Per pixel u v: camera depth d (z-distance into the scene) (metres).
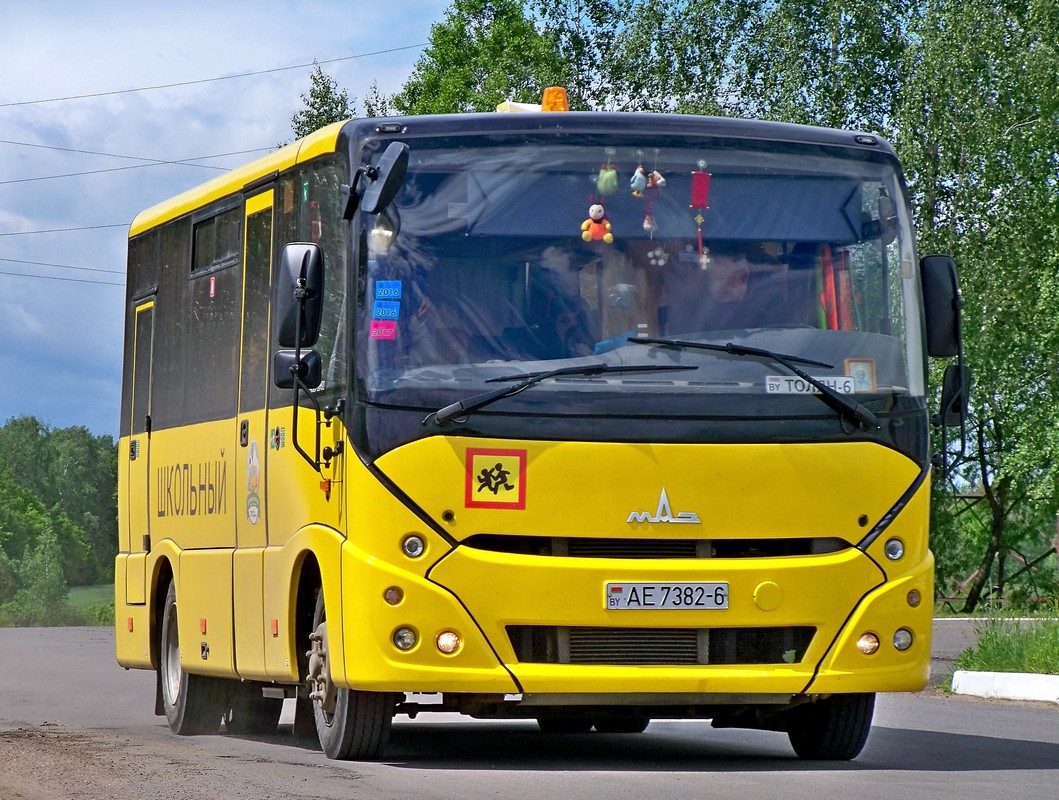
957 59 98.56
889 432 24.72
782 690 23.94
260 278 29.38
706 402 24.08
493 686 23.39
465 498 23.48
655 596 23.62
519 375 23.83
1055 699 40.88
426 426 23.62
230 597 30.06
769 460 24.12
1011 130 99.94
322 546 25.00
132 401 37.22
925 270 26.27
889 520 24.53
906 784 22.64
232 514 30.19
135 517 36.75
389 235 24.30
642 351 24.19
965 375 26.14
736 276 24.84
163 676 34.69
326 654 25.91
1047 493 103.12
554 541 23.80
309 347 24.89
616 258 24.58
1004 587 127.69
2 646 80.94
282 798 20.59
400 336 23.98
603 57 119.38
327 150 26.20
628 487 23.77
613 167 24.94
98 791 21.77
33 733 32.59
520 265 24.39
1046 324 100.25
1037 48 98.06
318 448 25.44
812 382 24.44
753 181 25.34
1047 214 100.25
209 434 31.64
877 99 106.00
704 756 28.02
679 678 23.67
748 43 111.62
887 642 24.39
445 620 23.41
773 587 23.89
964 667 46.19
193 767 24.75
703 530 23.91
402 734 33.41
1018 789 22.30
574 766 25.56
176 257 34.53
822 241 25.28
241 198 30.75
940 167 100.38
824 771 24.58
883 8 105.12
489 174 24.70
